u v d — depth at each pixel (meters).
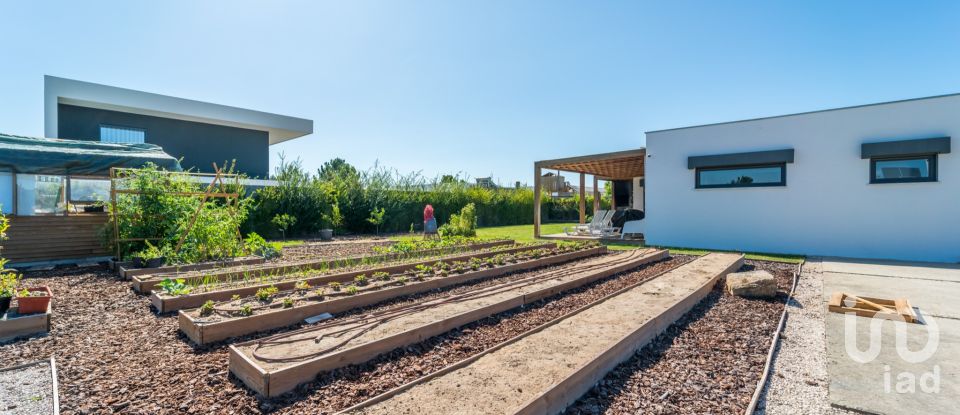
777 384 2.87
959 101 8.10
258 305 4.18
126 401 2.52
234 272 5.86
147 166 8.43
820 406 2.57
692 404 2.58
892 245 8.74
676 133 11.34
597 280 6.35
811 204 9.55
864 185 8.98
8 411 2.40
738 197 10.48
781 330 4.04
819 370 3.10
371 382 2.78
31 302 3.90
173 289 4.73
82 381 2.79
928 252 8.41
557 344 3.23
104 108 14.77
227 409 2.44
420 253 8.37
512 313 4.52
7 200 8.39
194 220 7.48
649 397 2.67
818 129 9.45
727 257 8.19
